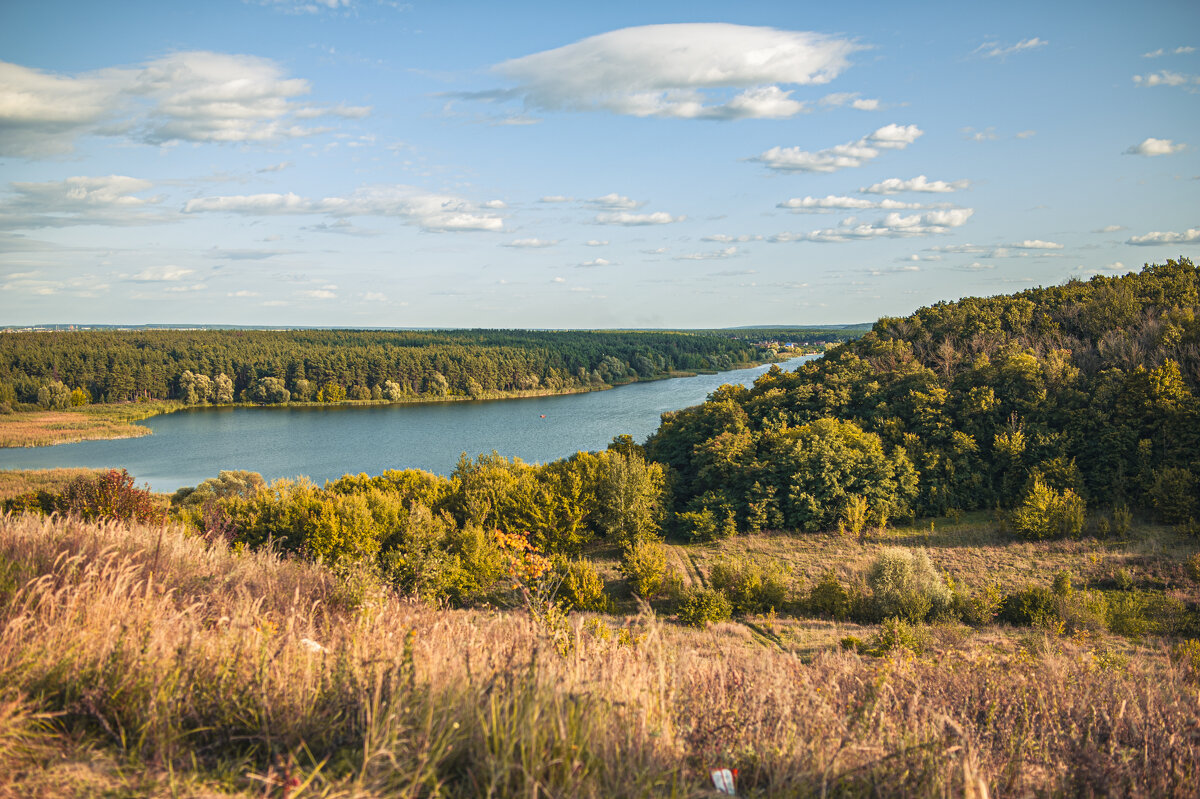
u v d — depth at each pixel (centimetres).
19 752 341
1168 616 2900
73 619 491
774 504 4953
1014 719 611
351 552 3023
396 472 5141
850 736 453
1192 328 5953
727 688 543
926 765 414
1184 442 4447
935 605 2955
